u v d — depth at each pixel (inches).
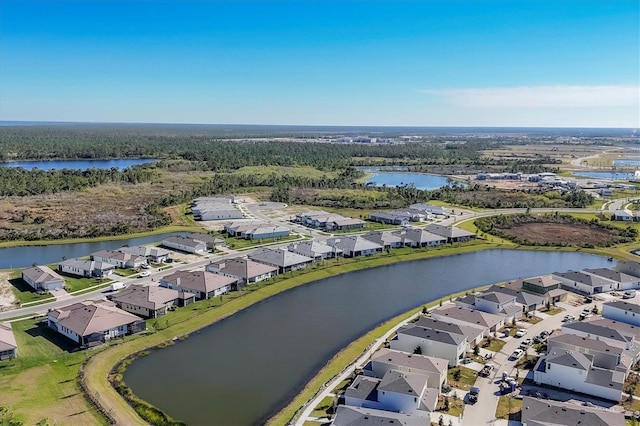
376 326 4530.0
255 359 3880.4
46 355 3777.1
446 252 7165.4
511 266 6628.9
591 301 5118.1
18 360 3678.6
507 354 3934.5
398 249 7160.4
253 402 3282.5
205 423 3036.4
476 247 7436.0
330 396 3314.5
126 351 3924.7
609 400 3294.8
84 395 3257.9
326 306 5039.4
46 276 5157.5
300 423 3014.3
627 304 4621.1
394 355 3607.3
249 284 5506.9
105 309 4281.5
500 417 3075.8
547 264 6756.9
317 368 3752.5
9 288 5147.6
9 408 2967.5
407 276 6097.4
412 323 4205.2
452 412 3115.2
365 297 5319.9
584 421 2864.2
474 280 5989.2
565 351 3597.4
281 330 4436.5
